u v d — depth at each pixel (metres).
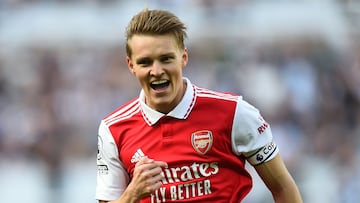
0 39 50.47
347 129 44.22
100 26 51.19
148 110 13.68
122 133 13.88
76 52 49.97
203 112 13.64
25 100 46.72
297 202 13.98
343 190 40.25
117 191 14.02
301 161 41.53
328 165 41.47
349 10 51.94
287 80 45.91
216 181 13.50
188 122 13.60
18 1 51.53
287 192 13.96
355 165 41.84
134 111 13.94
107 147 13.99
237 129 13.60
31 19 51.16
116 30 51.19
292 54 49.12
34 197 42.19
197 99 13.70
